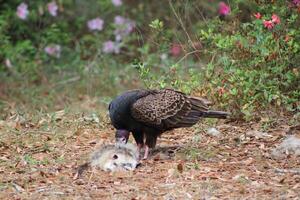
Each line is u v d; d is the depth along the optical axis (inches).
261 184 399.5
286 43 517.3
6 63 738.2
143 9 829.2
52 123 558.3
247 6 604.4
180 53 689.0
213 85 528.1
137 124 446.3
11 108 643.5
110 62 753.0
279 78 528.4
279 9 529.3
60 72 747.4
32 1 807.1
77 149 484.7
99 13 844.6
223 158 451.2
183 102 454.9
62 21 822.5
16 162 455.8
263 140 488.7
